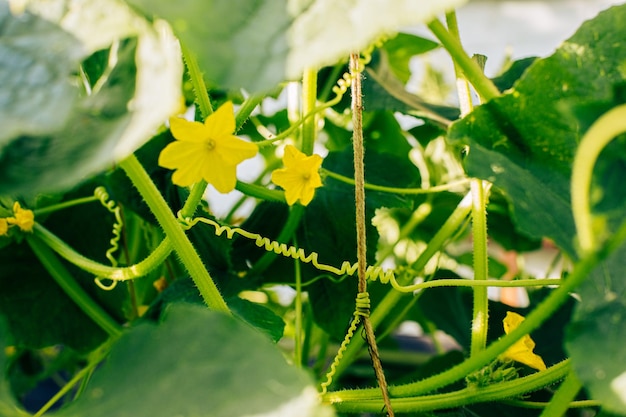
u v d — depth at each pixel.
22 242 0.55
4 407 0.36
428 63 0.77
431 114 0.57
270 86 0.33
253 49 0.34
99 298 0.57
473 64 0.42
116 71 0.36
